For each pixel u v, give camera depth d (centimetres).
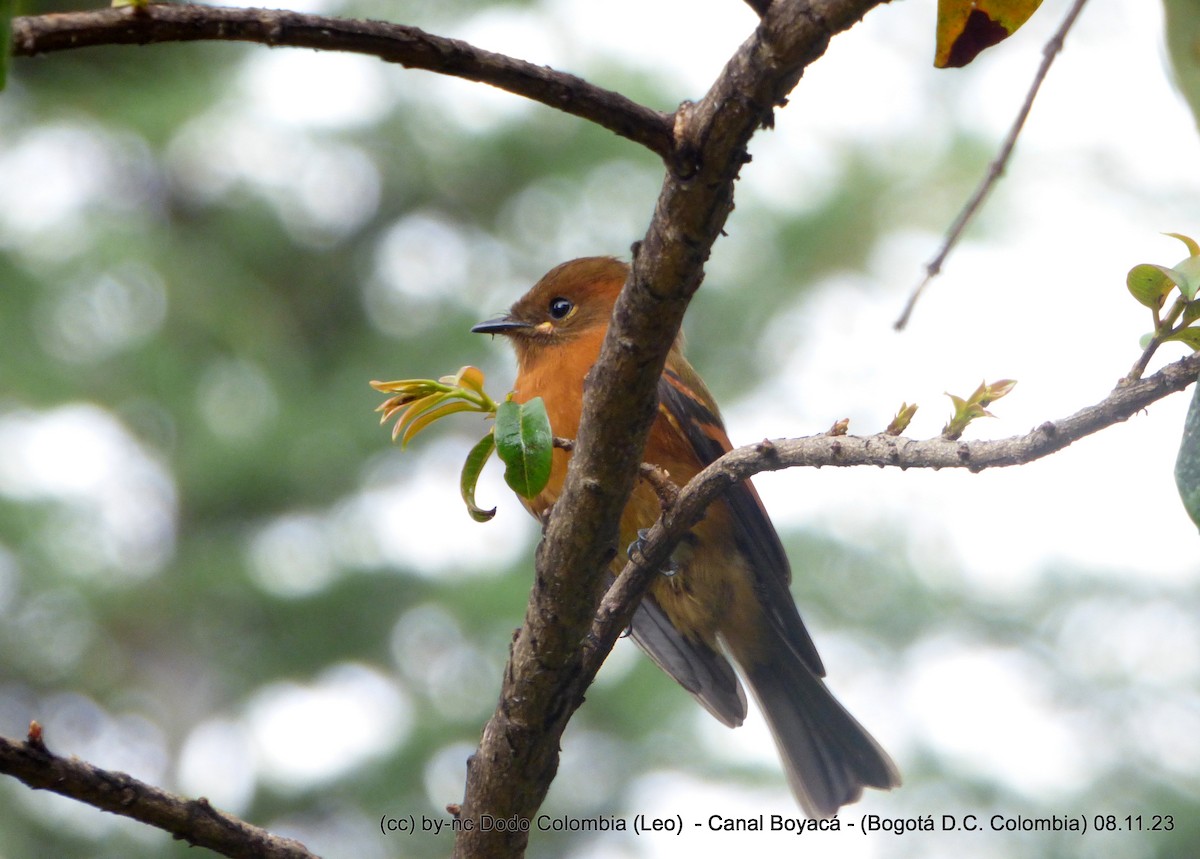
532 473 360
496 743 396
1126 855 1262
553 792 1383
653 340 338
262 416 1576
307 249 1705
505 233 1705
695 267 325
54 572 1474
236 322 1586
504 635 1468
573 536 367
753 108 299
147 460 1565
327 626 1529
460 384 380
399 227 1723
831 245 1622
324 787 1418
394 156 1673
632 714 1412
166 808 357
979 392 352
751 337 1603
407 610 1527
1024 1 328
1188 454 289
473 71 292
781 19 288
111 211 1611
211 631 1555
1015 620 1430
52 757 345
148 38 270
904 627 1435
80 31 266
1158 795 1304
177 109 1565
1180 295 321
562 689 389
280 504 1591
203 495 1552
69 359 1520
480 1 1565
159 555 1567
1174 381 318
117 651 1562
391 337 1670
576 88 298
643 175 1672
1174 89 453
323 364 1692
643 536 428
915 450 350
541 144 1672
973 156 1616
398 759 1416
